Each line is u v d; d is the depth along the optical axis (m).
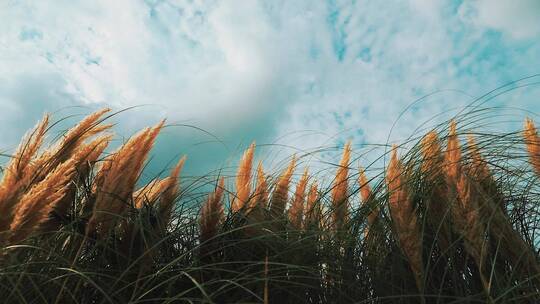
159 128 1.66
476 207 1.33
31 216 1.38
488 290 1.23
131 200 1.73
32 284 1.43
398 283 1.64
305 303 1.63
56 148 1.73
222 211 1.77
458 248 1.56
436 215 1.55
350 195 1.92
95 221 1.53
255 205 1.90
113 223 1.58
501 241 1.38
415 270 1.38
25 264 1.38
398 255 1.61
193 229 1.88
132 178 1.61
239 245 1.78
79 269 1.42
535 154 1.77
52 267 1.49
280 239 1.74
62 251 1.62
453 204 1.37
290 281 1.59
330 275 1.72
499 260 1.46
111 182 1.57
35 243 1.58
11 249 1.38
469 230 1.31
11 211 1.36
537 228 1.68
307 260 1.72
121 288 1.46
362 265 1.76
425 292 1.50
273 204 1.99
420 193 1.65
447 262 1.57
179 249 1.79
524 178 1.79
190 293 1.54
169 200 1.86
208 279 1.65
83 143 1.79
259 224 1.77
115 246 1.62
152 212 1.82
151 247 1.62
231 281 1.39
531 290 1.31
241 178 2.01
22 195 1.39
